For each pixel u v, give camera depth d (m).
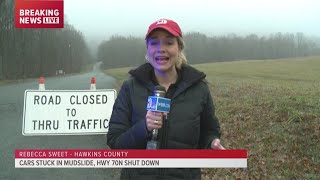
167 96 2.72
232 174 7.02
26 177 6.90
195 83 2.75
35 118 8.49
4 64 53.06
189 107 2.72
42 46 63.38
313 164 7.43
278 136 9.23
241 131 10.35
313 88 20.00
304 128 9.46
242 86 23.38
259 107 12.99
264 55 102.12
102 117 8.62
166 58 2.71
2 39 50.78
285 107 12.02
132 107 2.71
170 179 2.70
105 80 43.75
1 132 11.06
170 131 2.67
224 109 13.64
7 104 17.94
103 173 7.16
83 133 8.52
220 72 54.22
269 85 24.22
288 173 7.01
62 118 8.55
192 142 2.73
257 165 7.48
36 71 61.06
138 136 2.56
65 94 8.60
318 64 73.56
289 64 75.25
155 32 2.70
